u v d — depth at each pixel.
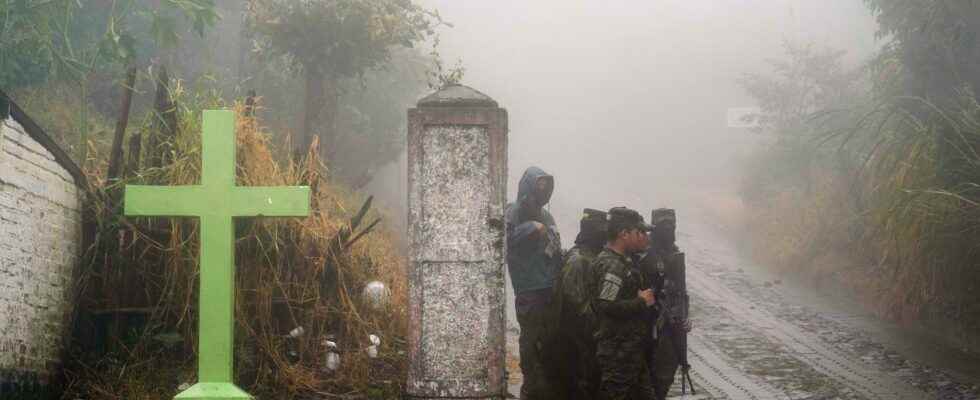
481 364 9.20
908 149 15.95
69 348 9.55
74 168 9.58
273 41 17.36
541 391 8.30
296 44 17.22
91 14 16.62
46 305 9.02
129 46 12.21
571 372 8.24
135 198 6.86
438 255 9.20
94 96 17.11
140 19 18.30
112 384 9.32
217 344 6.81
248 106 10.90
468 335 9.20
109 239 9.83
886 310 17.17
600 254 8.16
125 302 9.80
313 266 10.52
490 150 9.19
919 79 18.00
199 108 10.77
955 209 14.39
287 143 11.34
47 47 12.49
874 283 18.61
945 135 14.85
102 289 9.79
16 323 8.44
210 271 6.84
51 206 9.09
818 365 13.27
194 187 6.87
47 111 14.33
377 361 10.64
